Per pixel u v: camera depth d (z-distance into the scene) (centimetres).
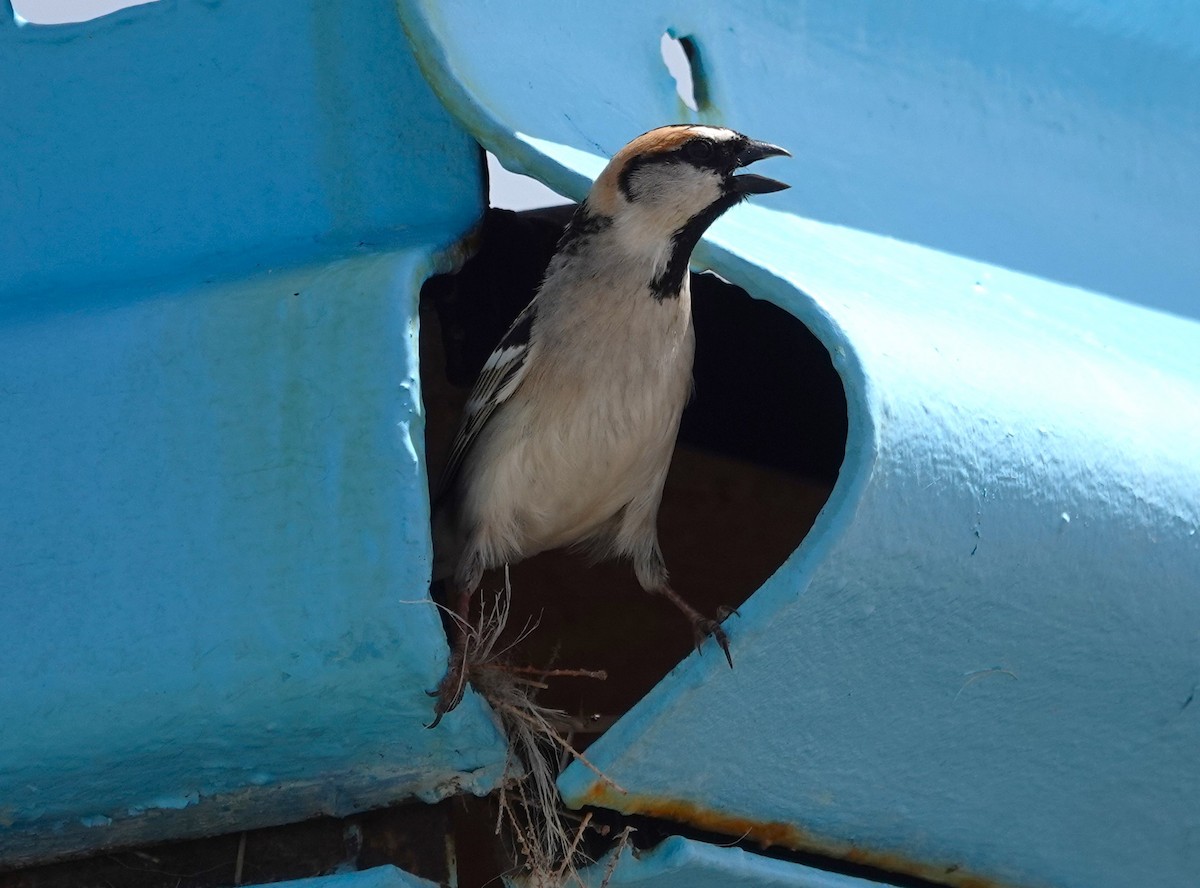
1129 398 776
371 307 694
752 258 682
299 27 849
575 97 811
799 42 965
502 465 825
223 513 674
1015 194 981
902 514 654
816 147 916
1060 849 836
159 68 855
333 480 664
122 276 823
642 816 733
